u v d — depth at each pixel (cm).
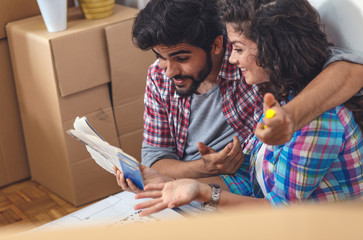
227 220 8
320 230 7
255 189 122
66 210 214
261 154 114
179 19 114
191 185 100
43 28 201
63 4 191
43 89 203
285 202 99
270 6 87
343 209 8
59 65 191
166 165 142
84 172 212
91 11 201
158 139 148
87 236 8
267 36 88
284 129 62
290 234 7
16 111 231
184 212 120
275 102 63
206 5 117
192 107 140
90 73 199
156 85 143
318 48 90
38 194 229
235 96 134
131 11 212
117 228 8
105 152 114
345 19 110
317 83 85
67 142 204
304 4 91
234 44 96
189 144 146
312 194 99
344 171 98
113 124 211
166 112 145
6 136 233
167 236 7
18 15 215
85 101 203
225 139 141
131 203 126
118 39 200
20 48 207
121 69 205
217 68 133
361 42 108
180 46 119
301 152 92
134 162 106
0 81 222
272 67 91
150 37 117
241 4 90
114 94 208
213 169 131
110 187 221
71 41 191
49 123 209
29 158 237
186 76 126
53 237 8
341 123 92
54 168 220
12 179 241
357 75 89
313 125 90
